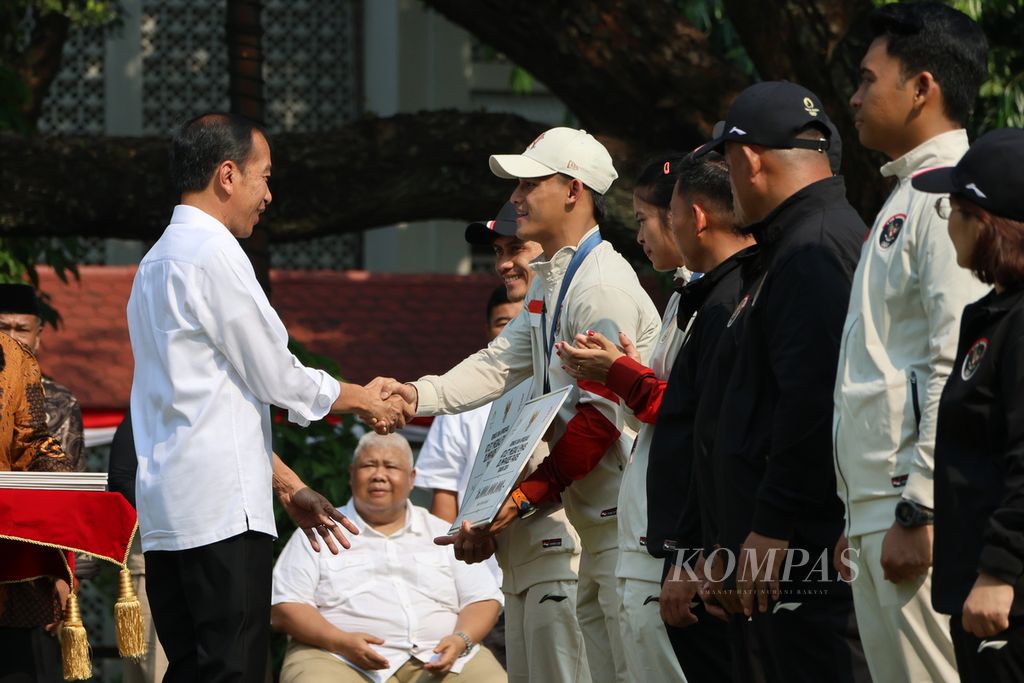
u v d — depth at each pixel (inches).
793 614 250.2
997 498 214.8
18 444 394.0
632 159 567.5
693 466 280.2
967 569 217.0
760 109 259.1
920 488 225.3
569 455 331.3
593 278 338.6
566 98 581.9
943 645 235.3
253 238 573.0
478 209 589.3
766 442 253.4
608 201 559.8
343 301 925.2
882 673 242.7
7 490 351.3
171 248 315.3
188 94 1146.7
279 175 574.2
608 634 340.8
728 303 281.1
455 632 466.3
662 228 324.2
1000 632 210.5
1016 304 215.0
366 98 1146.7
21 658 385.4
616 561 334.0
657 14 568.7
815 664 249.3
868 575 240.7
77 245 753.0
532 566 349.7
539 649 349.1
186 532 306.2
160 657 458.3
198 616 308.2
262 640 314.3
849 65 512.7
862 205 528.4
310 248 1148.5
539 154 343.9
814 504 245.1
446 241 1127.0
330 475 581.3
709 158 295.0
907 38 243.8
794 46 519.8
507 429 349.7
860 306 240.8
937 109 243.8
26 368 397.1
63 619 393.4
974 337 220.2
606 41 561.9
